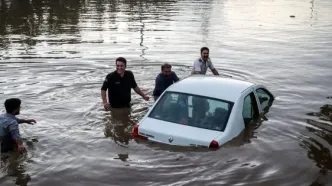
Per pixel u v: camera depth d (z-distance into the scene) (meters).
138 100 9.66
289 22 25.39
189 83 7.72
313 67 13.87
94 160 6.39
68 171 6.05
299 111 9.00
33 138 7.23
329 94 10.60
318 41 19.08
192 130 6.78
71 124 7.96
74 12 27.53
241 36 19.95
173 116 7.09
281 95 10.31
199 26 22.47
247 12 29.80
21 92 10.02
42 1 33.38
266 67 13.71
